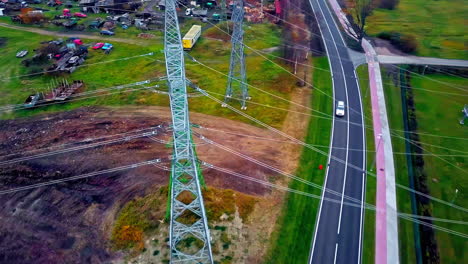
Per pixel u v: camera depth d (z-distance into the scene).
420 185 49.69
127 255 40.41
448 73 73.38
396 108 64.19
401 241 42.53
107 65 75.75
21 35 87.62
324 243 42.09
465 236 43.06
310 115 61.97
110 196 47.06
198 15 96.44
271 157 53.22
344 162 53.19
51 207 45.94
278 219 44.31
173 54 43.34
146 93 67.00
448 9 100.12
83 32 89.12
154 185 48.44
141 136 56.72
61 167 51.53
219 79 71.06
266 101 64.94
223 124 59.22
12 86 69.12
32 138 56.88
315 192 48.28
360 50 81.94
